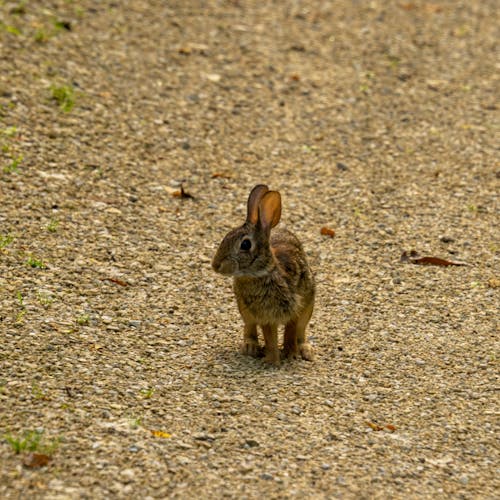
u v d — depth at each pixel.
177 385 9.67
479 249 13.41
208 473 8.20
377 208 14.45
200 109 16.75
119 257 12.40
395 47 20.06
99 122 15.65
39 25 18.06
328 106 17.47
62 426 8.64
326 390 9.85
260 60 18.80
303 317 10.62
